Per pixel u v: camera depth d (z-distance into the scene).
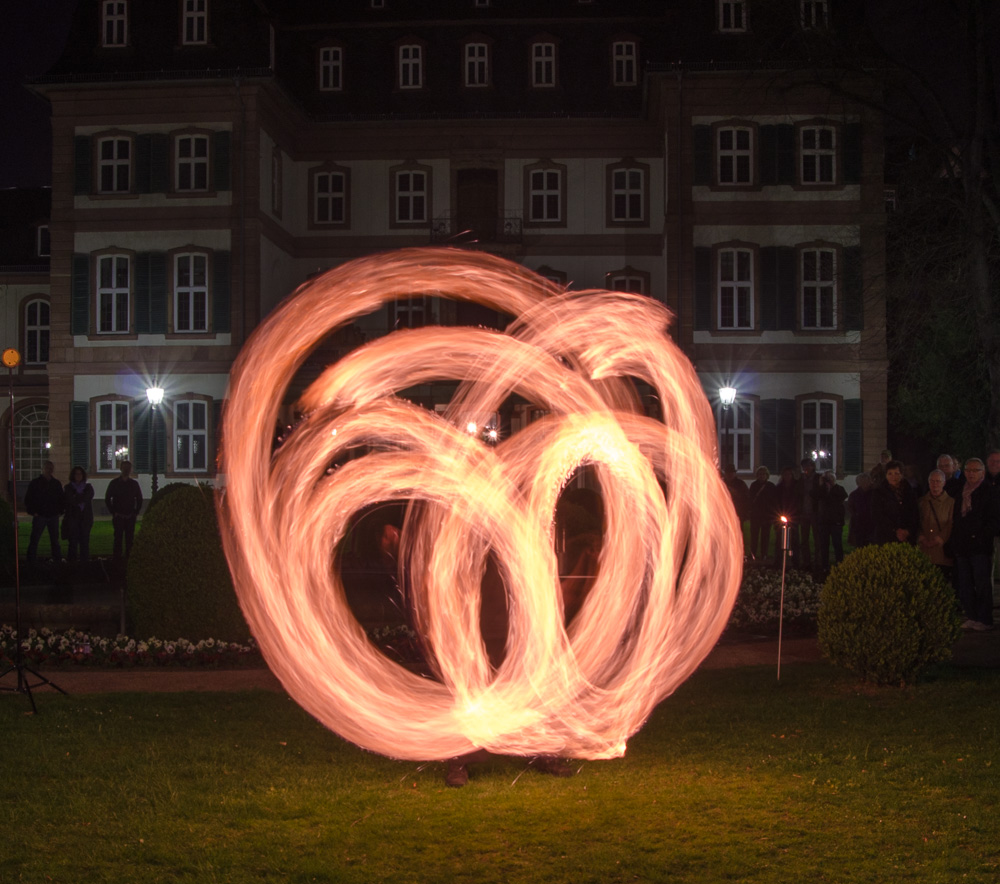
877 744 7.27
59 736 7.59
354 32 40.62
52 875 5.07
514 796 6.15
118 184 36.12
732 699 8.71
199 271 35.84
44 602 14.60
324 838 5.49
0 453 41.91
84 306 36.09
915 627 9.05
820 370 35.03
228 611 11.22
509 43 40.25
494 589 9.85
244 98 35.62
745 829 5.61
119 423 36.09
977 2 22.67
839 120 34.84
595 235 39.12
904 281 26.20
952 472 12.78
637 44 40.00
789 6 26.08
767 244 35.03
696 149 35.12
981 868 5.08
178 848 5.39
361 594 12.72
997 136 22.98
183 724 7.94
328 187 39.62
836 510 17.97
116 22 36.28
